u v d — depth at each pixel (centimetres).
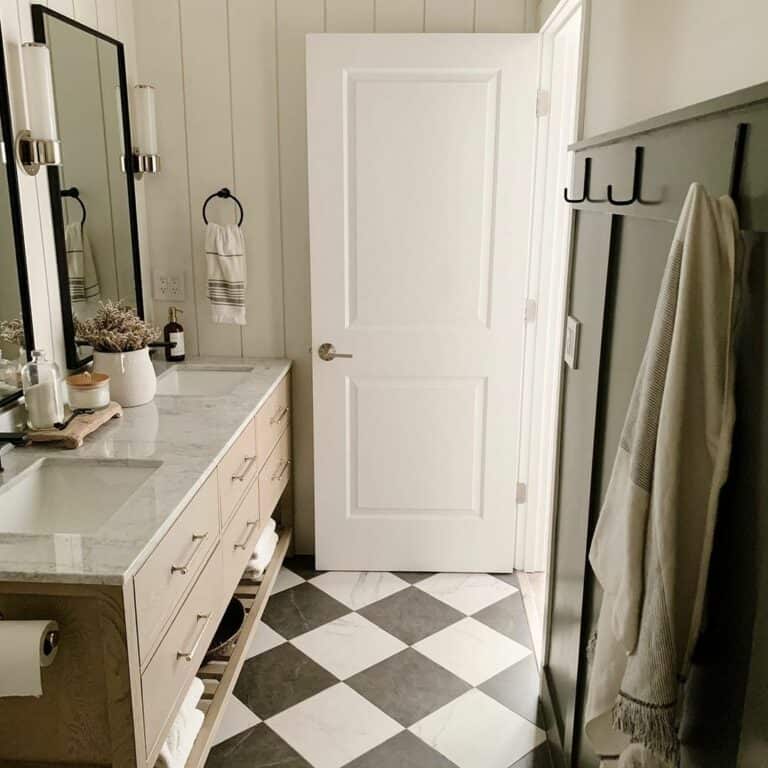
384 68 269
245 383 265
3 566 136
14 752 148
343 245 284
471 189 279
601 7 179
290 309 304
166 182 294
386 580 305
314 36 267
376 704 230
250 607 257
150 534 149
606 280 155
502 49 267
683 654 94
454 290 287
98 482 188
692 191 88
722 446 88
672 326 93
